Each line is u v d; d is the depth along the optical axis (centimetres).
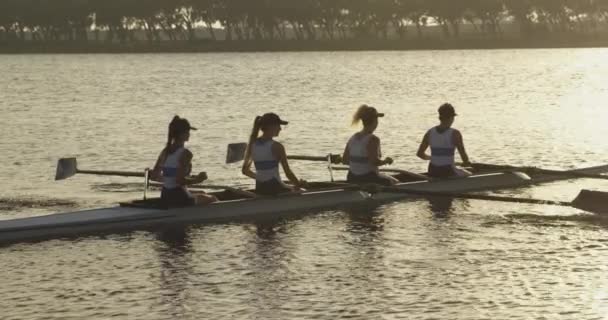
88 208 4088
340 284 2745
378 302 2561
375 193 3891
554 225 3581
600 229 3503
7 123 8700
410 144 6700
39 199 4338
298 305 2539
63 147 6606
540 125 8138
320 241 3328
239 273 2883
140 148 6562
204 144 6788
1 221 3450
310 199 3934
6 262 3042
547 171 4422
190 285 2752
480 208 3969
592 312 2452
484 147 6450
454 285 2722
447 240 3325
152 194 4484
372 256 3091
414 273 2861
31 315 2470
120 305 2556
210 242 3322
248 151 3875
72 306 2552
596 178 4516
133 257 3103
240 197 3828
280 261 3036
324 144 6812
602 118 8888
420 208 3975
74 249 3222
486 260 3012
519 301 2556
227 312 2484
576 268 2900
